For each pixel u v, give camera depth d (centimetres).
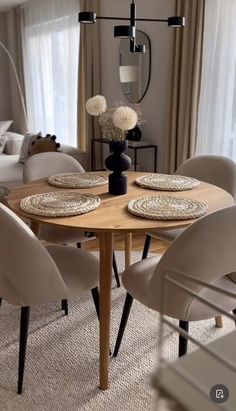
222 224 129
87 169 451
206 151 330
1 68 679
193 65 320
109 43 438
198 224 129
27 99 630
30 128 640
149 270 171
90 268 177
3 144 540
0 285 159
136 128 402
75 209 166
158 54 376
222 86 310
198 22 308
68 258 184
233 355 98
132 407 156
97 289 184
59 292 157
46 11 524
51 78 549
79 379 172
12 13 626
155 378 92
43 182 222
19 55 633
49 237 226
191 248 131
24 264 145
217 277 139
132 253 306
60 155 261
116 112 173
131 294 164
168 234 221
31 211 164
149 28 380
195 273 135
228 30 298
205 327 210
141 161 420
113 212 167
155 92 388
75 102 494
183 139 340
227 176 233
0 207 138
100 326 163
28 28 587
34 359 185
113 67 439
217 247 132
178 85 340
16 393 164
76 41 470
